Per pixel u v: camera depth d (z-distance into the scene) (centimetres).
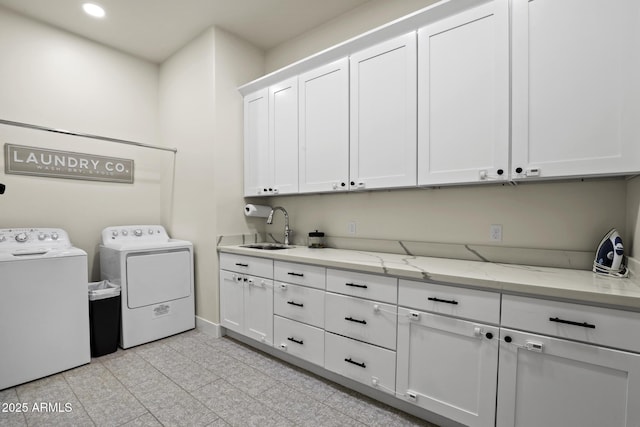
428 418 157
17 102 246
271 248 278
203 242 281
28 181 251
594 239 155
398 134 187
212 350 242
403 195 219
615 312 108
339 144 216
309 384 193
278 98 256
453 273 145
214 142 268
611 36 126
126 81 310
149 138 326
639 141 121
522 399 126
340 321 184
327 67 221
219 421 158
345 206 251
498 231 182
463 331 139
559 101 137
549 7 138
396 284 161
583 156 132
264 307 229
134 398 178
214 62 267
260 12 250
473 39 159
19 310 191
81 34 279
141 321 251
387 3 226
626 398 107
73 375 203
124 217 308
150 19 257
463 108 163
